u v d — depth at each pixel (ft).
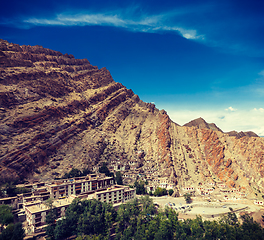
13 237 400.88
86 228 457.68
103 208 509.76
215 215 646.33
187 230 472.85
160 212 541.34
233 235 452.76
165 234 458.09
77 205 507.30
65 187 622.54
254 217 655.35
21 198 581.94
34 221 466.29
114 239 467.52
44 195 590.55
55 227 453.58
